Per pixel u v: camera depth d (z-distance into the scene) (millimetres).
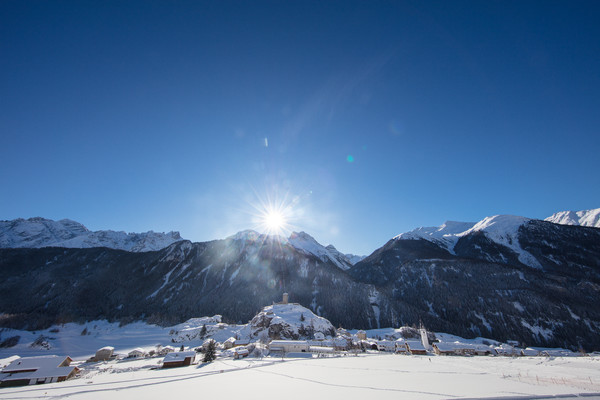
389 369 54719
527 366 55125
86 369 77688
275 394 36438
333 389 37625
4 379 59875
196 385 46344
